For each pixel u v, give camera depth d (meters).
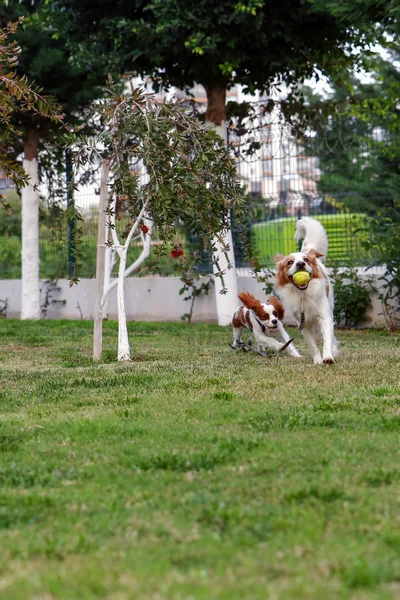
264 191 15.46
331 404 6.18
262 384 7.36
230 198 9.95
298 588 2.83
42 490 4.20
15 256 18.83
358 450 4.79
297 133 15.33
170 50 13.82
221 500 3.91
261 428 5.46
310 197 15.09
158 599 2.78
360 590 2.83
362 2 11.56
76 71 15.47
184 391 7.10
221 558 3.18
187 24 12.95
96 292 10.09
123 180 9.49
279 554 3.19
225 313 14.94
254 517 3.65
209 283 16.09
